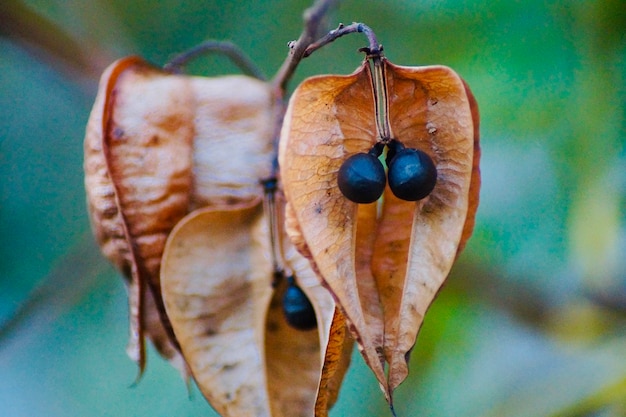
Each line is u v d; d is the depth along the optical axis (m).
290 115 0.32
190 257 0.35
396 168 0.33
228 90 0.35
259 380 0.35
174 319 0.35
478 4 0.39
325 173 0.33
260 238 0.35
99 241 0.35
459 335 0.41
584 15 0.38
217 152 0.35
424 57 0.40
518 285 0.40
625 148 0.38
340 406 0.42
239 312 0.35
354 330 0.33
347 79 0.32
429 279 0.33
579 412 0.38
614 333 0.39
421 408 0.40
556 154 0.39
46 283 0.42
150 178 0.35
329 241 0.33
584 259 0.39
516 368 0.40
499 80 0.39
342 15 0.42
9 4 0.41
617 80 0.38
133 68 0.36
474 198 0.33
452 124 0.33
